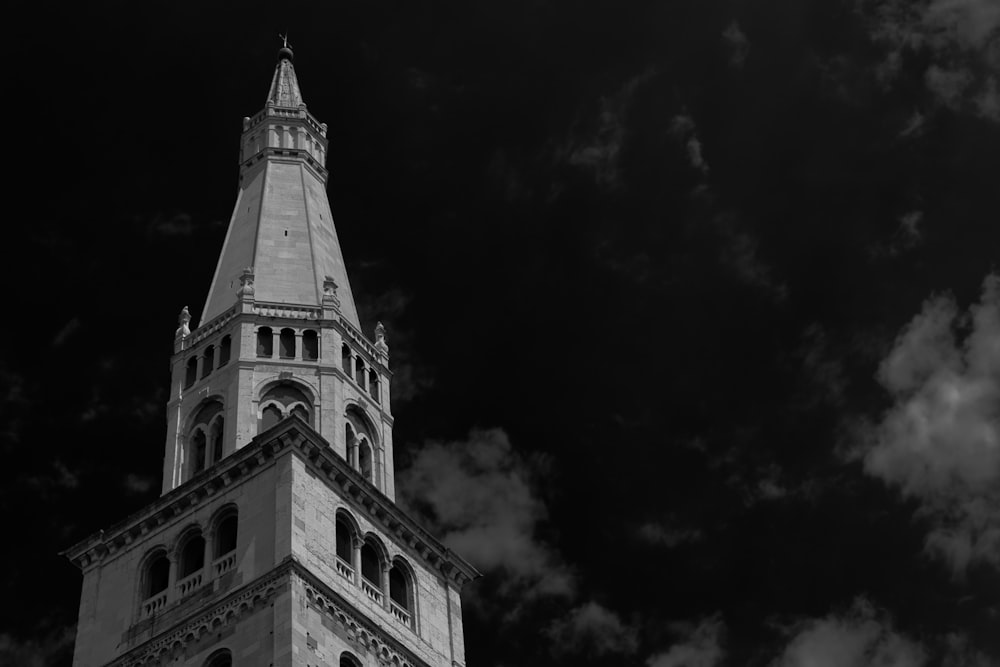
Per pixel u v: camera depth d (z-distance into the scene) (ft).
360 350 277.85
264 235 290.97
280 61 341.41
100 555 251.39
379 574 245.04
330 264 292.81
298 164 313.32
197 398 265.34
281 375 263.29
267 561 227.40
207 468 250.37
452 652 249.55
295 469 237.66
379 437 269.44
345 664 225.56
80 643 239.50
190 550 243.40
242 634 222.28
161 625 233.35
